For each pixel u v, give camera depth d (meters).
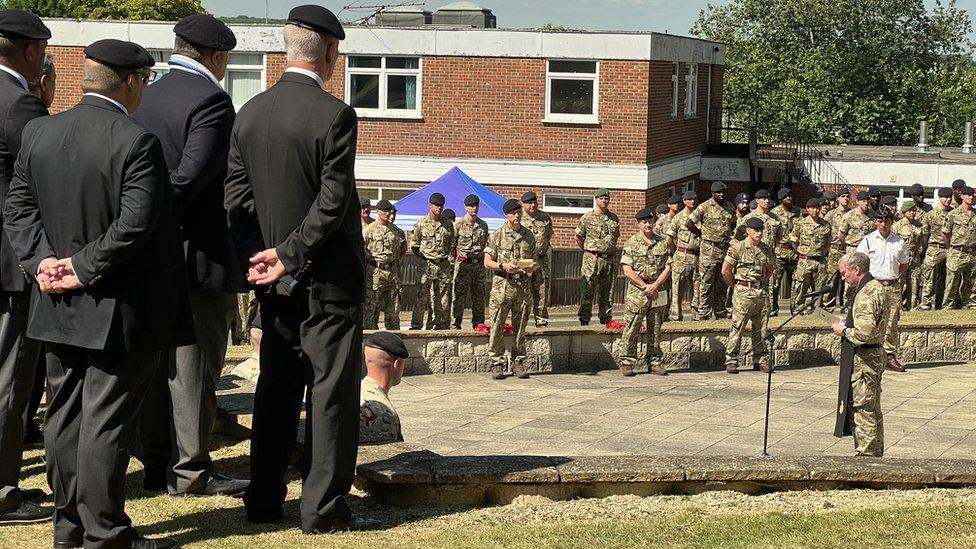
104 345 5.20
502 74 34.56
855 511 6.70
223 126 6.21
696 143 40.72
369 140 35.09
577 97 34.62
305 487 5.77
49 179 5.28
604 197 20.94
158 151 5.25
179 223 5.52
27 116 6.10
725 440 12.50
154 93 6.23
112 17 67.06
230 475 7.04
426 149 35.06
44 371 7.86
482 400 14.42
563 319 23.88
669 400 14.76
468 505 6.65
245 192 5.66
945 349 18.38
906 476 7.45
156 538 5.60
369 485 6.75
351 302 5.60
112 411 5.32
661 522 6.29
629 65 34.31
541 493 6.79
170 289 5.41
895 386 16.27
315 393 5.64
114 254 5.10
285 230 5.50
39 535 5.81
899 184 39.47
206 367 6.61
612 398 14.80
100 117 5.28
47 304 5.33
